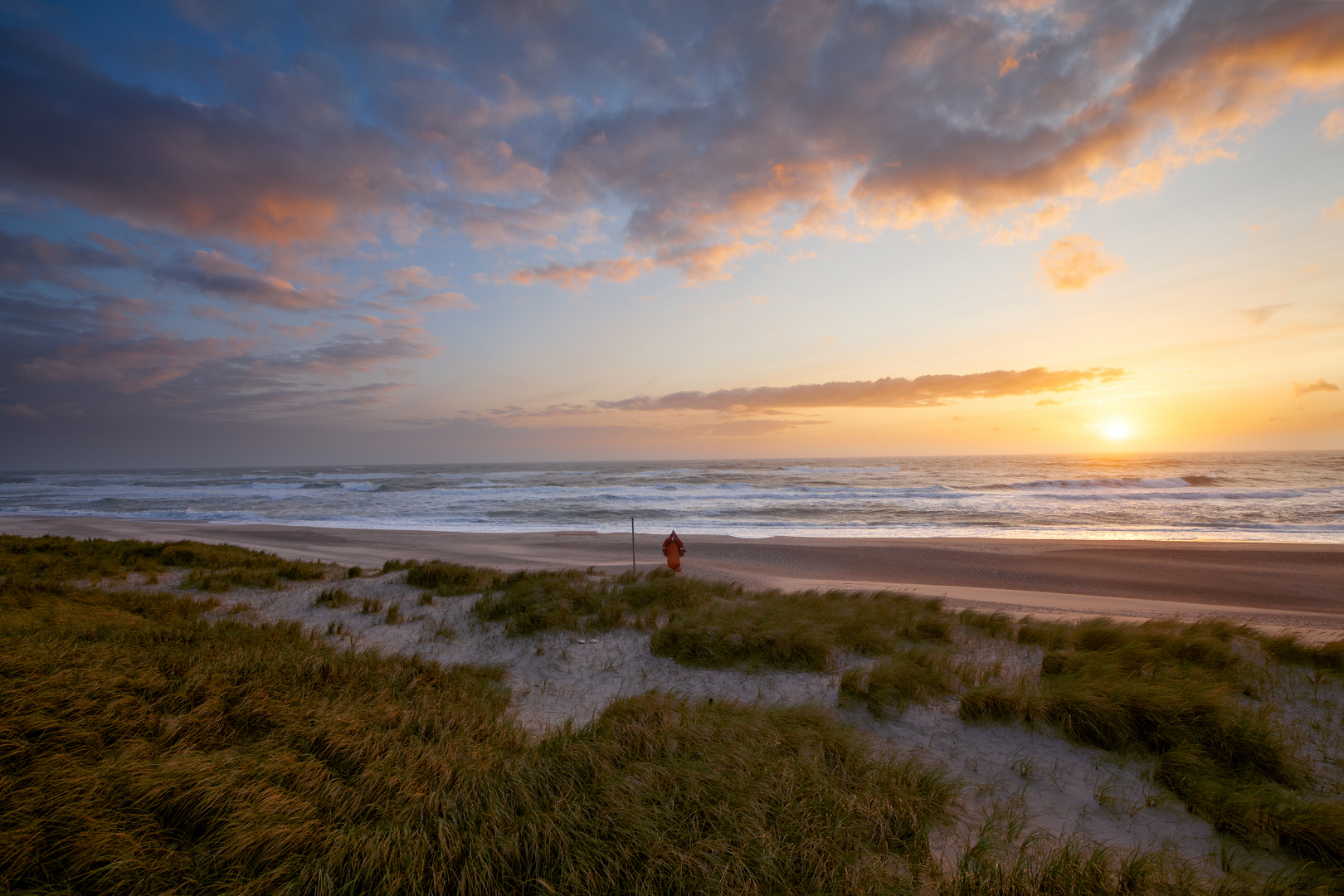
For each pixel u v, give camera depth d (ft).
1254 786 14.83
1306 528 92.73
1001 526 100.17
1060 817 13.84
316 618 33.73
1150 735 17.38
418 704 18.79
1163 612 41.81
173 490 199.21
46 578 38.50
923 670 22.81
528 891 9.95
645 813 11.44
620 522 109.19
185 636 23.79
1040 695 19.51
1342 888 10.83
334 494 174.29
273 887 9.57
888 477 225.56
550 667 26.07
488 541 82.28
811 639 26.43
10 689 13.62
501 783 13.08
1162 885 10.44
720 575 57.52
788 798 12.37
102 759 12.35
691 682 24.03
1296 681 23.58
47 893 8.83
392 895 9.49
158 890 9.14
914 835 11.99
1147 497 137.90
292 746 14.48
